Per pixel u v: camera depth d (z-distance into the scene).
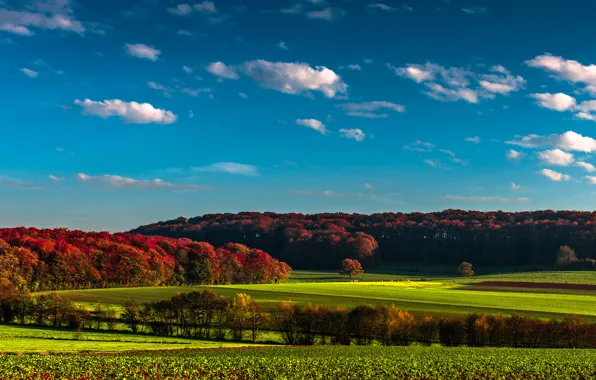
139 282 128.12
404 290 110.50
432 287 118.19
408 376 39.03
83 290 110.25
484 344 63.97
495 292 105.62
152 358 44.34
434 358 46.75
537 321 63.75
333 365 42.19
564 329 62.78
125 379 36.16
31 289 109.62
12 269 109.00
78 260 121.69
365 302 89.88
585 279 123.94
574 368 42.19
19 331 67.62
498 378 38.75
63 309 73.00
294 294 102.75
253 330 66.75
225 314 69.56
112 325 72.31
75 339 63.06
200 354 49.94
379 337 65.25
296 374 38.72
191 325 69.88
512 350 55.28
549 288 110.75
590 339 62.03
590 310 79.81
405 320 65.56
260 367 41.16
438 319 67.62
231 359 44.50
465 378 38.59
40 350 52.66
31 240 121.31
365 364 42.75
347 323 66.12
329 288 115.31
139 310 72.31
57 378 36.16
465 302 89.25
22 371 37.75
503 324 63.84
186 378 37.06
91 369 38.94
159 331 70.12
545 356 48.94
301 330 66.62
